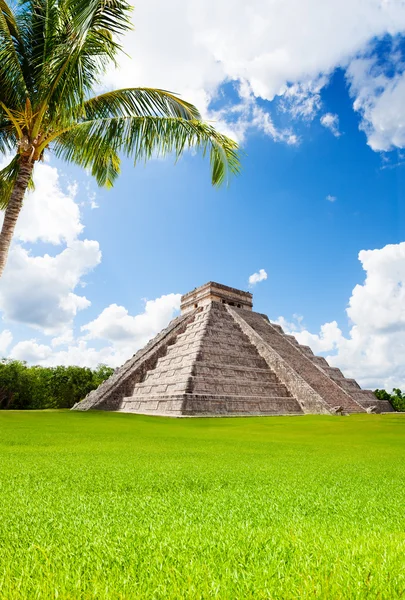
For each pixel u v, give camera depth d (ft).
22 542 7.86
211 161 47.29
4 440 37.70
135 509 10.76
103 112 45.93
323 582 5.77
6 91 41.22
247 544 7.70
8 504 11.25
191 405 111.24
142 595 5.40
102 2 36.76
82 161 49.26
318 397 136.46
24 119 42.09
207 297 188.14
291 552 7.23
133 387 152.56
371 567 6.37
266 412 126.41
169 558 6.91
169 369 139.03
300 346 188.03
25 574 6.05
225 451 31.27
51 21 41.14
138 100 45.32
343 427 80.59
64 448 30.71
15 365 199.62
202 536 8.24
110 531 8.57
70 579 5.91
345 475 18.40
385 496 13.28
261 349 159.02
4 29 38.99
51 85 39.70
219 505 11.42
